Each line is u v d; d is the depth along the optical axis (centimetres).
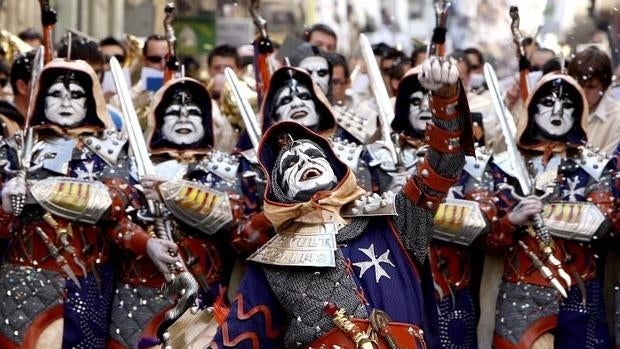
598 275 1212
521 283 1194
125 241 1148
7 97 1441
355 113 1284
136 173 1183
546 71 1348
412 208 949
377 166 1194
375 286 939
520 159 1188
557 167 1197
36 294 1148
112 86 1493
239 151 1222
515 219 1164
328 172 959
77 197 1145
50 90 1167
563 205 1188
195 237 1186
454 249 1204
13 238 1160
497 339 1205
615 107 1329
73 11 2238
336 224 947
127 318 1180
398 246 952
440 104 918
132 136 1166
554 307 1188
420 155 1189
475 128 1277
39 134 1173
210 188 1175
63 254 1152
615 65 1589
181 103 1202
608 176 1191
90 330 1162
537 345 1188
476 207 1181
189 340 993
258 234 1152
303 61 1290
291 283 945
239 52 1599
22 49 1529
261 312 957
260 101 1262
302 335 940
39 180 1151
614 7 1602
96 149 1173
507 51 1922
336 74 1400
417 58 1460
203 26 2150
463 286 1209
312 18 2800
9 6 2067
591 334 1194
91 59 1327
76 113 1170
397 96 1212
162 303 1177
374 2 2888
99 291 1170
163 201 1156
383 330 927
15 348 1147
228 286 1229
